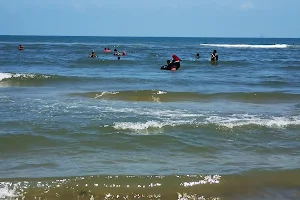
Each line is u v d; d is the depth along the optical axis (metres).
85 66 31.00
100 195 6.62
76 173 7.35
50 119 11.23
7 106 13.04
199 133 10.18
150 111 12.85
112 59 37.75
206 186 7.00
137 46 81.75
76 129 10.20
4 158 8.13
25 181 6.86
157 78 22.72
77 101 14.46
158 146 9.12
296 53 58.88
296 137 10.16
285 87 20.30
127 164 7.92
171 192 6.78
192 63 35.34
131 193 6.71
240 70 29.61
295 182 7.31
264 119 11.85
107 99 15.34
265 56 50.06
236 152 8.89
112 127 10.38
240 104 15.08
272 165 8.06
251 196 6.75
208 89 18.67
